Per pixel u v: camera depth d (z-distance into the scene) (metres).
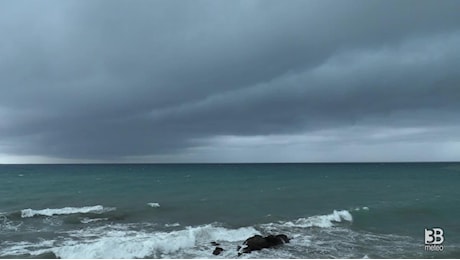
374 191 41.34
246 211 27.39
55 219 24.11
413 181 57.22
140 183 53.56
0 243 17.48
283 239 17.61
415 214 25.72
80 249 15.55
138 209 28.06
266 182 55.53
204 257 15.27
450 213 26.11
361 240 18.27
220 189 43.88
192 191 41.53
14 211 25.88
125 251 15.59
